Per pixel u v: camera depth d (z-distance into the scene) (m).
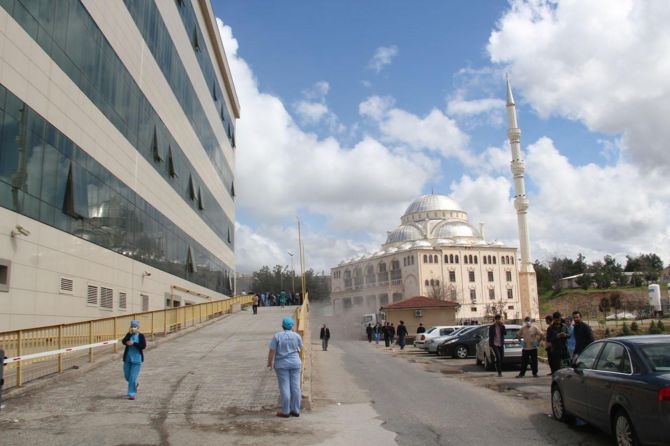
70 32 19.23
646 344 7.98
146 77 27.78
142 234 26.81
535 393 13.41
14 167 15.61
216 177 47.28
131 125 25.45
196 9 39.69
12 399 11.45
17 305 15.65
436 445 8.23
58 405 10.91
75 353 15.75
